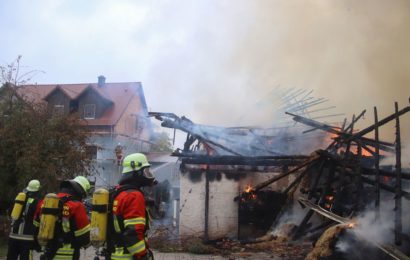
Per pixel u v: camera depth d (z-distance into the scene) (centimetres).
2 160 1036
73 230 441
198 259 849
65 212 436
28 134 1071
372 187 915
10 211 1047
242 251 918
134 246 332
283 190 1072
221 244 999
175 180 2267
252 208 1069
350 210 826
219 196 1073
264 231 1061
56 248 434
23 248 551
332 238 676
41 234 421
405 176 788
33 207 555
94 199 358
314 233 901
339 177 900
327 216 769
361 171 834
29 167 1020
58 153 1079
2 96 1141
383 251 661
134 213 341
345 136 1001
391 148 1081
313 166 927
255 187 984
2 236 1026
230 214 1070
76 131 1138
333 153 998
